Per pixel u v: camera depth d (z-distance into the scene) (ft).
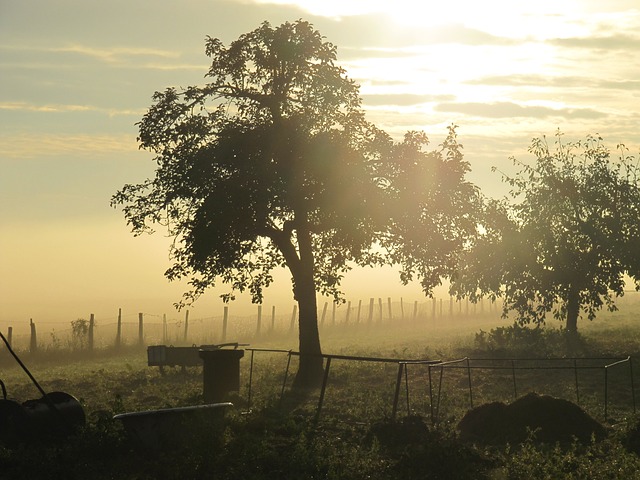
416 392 82.07
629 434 55.77
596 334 151.12
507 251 138.31
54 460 48.60
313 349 93.97
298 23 93.91
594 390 82.17
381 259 102.78
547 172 140.05
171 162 93.04
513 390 82.79
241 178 88.89
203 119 94.58
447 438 56.18
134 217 95.50
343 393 81.97
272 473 47.47
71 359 142.20
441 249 96.12
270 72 95.30
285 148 91.09
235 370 75.61
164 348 102.42
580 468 46.70
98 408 74.59
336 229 96.68
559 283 136.05
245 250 96.68
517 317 142.10
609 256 134.41
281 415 67.15
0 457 48.44
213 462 47.93
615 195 136.36
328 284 103.04
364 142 96.63
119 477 45.96
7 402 53.98
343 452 52.49
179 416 53.21
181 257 98.63
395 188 95.04
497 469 47.50
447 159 96.58
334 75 93.86
